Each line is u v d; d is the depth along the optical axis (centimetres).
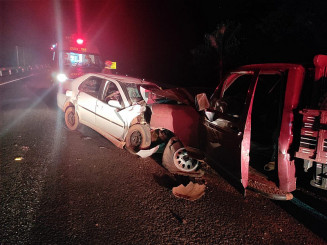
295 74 309
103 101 564
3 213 297
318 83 295
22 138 558
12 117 732
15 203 318
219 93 415
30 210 307
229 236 293
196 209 343
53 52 1102
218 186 418
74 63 1039
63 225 286
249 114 319
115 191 371
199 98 376
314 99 298
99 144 564
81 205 327
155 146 495
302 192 409
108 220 302
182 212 333
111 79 563
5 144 514
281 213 349
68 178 396
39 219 292
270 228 314
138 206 338
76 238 267
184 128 435
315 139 280
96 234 276
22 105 908
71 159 469
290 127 307
